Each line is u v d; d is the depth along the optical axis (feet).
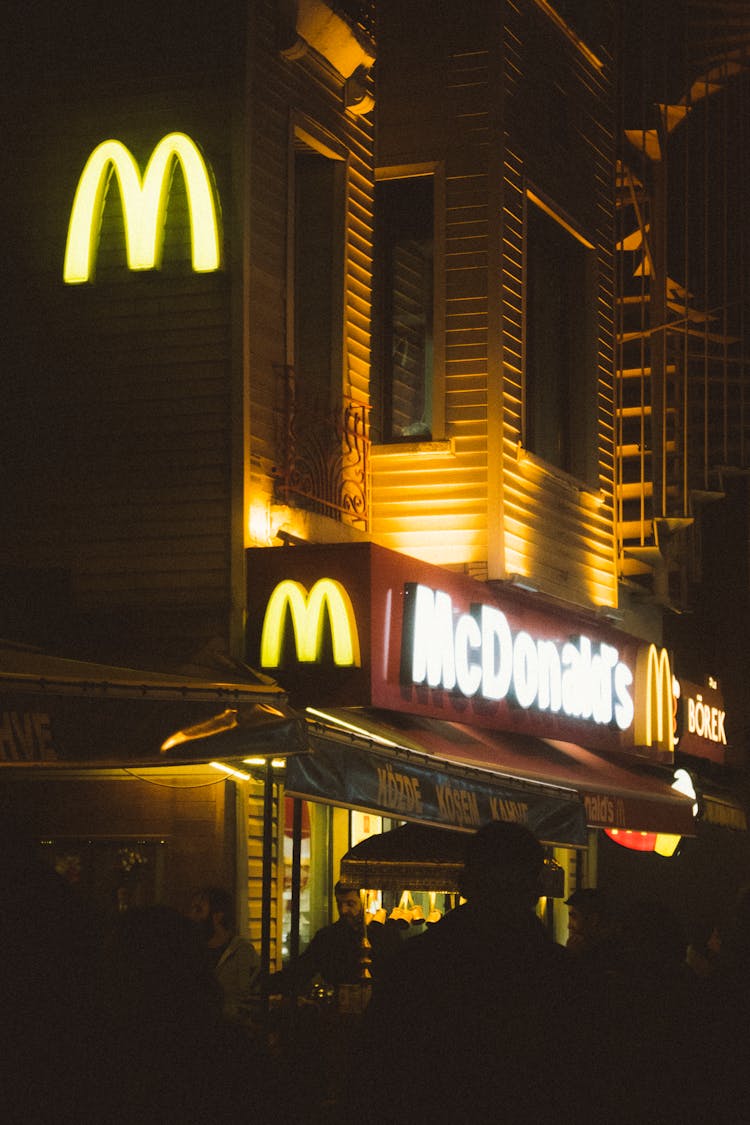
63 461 41.01
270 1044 29.37
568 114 58.80
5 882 11.93
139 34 41.93
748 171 71.05
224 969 31.76
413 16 53.52
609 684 55.36
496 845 16.97
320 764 30.48
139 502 40.29
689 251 72.43
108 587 40.16
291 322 42.50
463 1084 15.94
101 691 24.52
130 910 13.38
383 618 39.63
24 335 41.81
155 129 41.50
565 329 59.62
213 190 40.60
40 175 42.24
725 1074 19.17
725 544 84.17
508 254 52.39
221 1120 12.48
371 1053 16.19
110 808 38.19
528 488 52.90
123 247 41.32
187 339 40.55
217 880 37.45
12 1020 11.79
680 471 66.44
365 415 46.47
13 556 41.04
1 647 27.25
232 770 37.11
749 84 71.20
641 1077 19.17
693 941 72.59
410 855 38.40
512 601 48.98
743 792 75.31
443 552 50.26
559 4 57.77
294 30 42.55
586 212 60.03
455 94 52.75
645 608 69.46
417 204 53.21
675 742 60.64
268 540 40.70
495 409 50.57
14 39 42.96
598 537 59.77
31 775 37.65
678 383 66.90
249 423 40.14
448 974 16.34
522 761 43.75
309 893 43.45
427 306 52.31
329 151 45.68
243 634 39.01
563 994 16.40
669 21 66.49
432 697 42.42
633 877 72.59
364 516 46.03
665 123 65.36
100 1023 12.21
